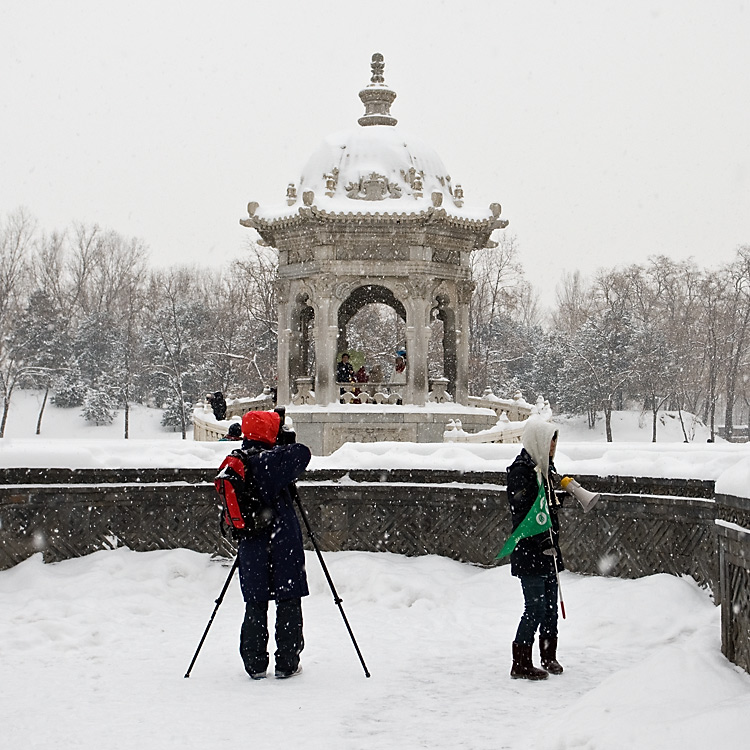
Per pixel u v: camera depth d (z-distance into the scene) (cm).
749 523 634
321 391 2112
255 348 5288
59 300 7681
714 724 528
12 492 1083
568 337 7506
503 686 708
